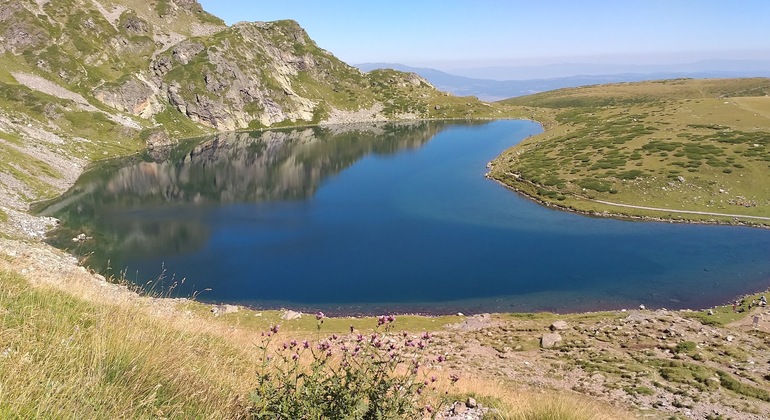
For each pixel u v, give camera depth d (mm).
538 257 57219
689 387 21922
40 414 4977
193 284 48188
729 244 60062
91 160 116500
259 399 6609
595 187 84562
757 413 18859
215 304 43594
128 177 101750
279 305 43844
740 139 94188
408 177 107562
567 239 64062
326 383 7035
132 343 7914
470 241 63281
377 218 73750
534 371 25797
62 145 115438
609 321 34469
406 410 6852
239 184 98562
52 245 55594
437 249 60188
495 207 80938
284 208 79312
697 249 58594
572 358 27656
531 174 98500
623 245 60969
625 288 47656
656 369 24562
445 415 11609
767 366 24453
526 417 10984
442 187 96875
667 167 87000
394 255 57781
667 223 70062
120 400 5988
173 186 94688
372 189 95062
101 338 7750
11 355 6246
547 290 47562
